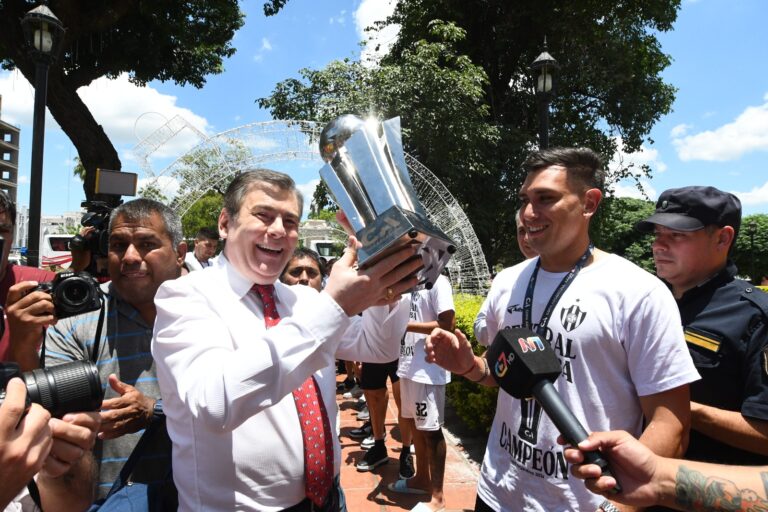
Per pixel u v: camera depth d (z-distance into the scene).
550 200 1.85
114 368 2.00
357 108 10.80
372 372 4.22
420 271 1.21
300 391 1.59
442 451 3.47
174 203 9.19
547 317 1.82
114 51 12.73
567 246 1.87
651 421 1.59
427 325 3.42
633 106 15.08
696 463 1.08
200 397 1.20
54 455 1.07
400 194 1.19
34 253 6.40
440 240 1.13
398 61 14.57
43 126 6.49
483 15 14.10
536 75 7.83
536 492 1.75
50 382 1.07
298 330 1.17
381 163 1.21
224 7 14.07
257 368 1.16
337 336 1.19
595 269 1.82
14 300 1.80
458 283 10.27
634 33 15.31
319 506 1.54
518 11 13.79
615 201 15.68
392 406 6.28
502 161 13.19
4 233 2.32
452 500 3.66
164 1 12.75
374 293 1.18
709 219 1.89
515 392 1.37
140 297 2.06
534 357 1.34
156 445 1.85
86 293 1.85
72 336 2.03
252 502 1.45
